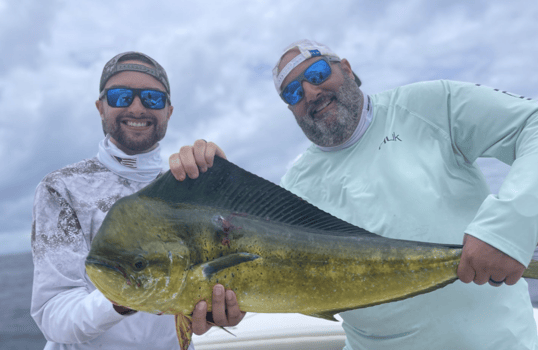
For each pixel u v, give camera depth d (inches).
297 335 117.3
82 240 73.2
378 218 82.5
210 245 53.0
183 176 55.2
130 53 85.0
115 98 80.6
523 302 77.3
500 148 75.8
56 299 66.6
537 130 68.2
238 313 53.0
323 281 54.7
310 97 92.7
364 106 92.7
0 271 3705.7
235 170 57.7
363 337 86.3
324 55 94.2
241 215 55.7
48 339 68.6
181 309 52.0
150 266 50.1
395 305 78.7
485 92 79.5
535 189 56.9
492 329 73.2
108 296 50.0
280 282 53.9
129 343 71.1
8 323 1081.4
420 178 80.9
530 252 54.2
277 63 99.6
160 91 84.3
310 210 58.1
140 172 82.1
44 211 71.9
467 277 54.5
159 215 52.5
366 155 89.7
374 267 55.0
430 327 76.2
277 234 55.1
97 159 82.8
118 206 51.8
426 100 86.0
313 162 97.1
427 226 77.7
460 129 81.8
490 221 55.1
